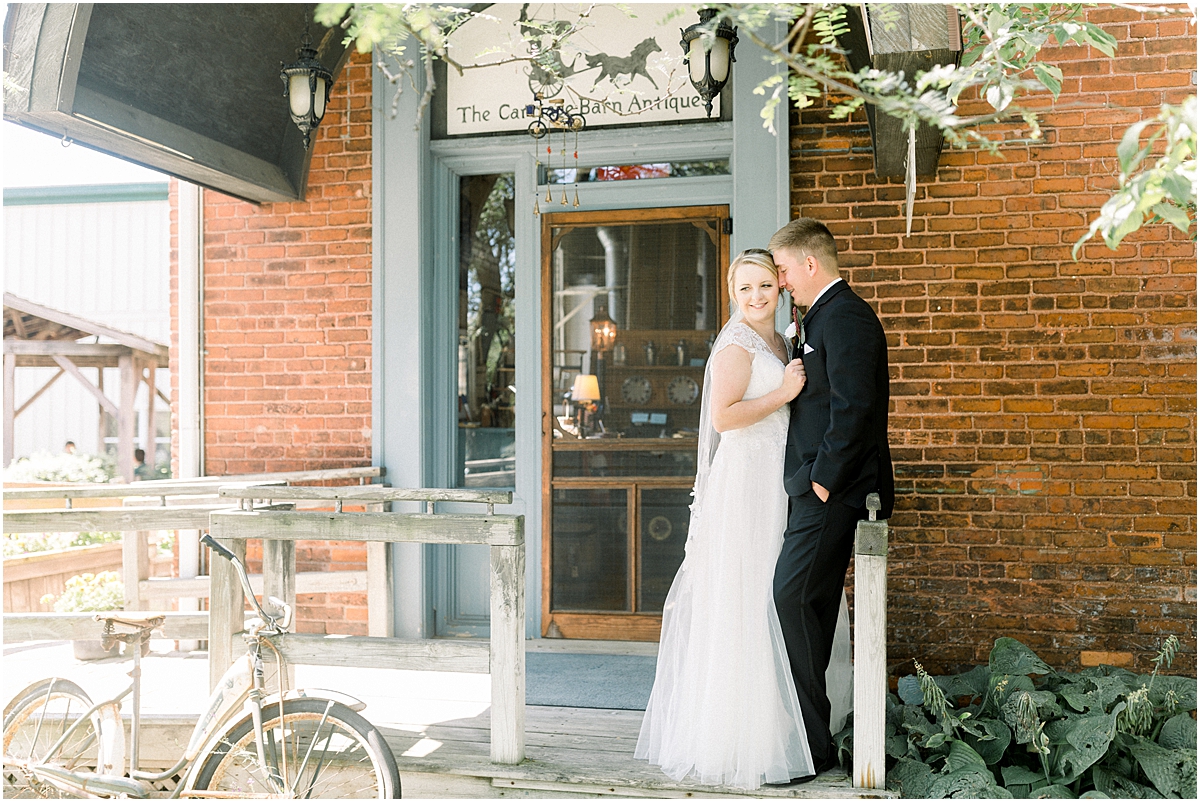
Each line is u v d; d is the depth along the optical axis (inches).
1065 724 114.2
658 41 164.1
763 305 109.7
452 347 176.7
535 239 172.6
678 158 167.5
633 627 167.9
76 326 385.4
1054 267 149.9
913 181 117.2
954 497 152.3
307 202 175.6
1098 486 148.6
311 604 175.9
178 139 144.3
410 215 169.9
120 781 101.2
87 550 241.9
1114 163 147.9
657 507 167.9
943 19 99.0
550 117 156.1
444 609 175.2
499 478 177.8
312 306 175.6
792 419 108.5
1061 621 149.3
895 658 153.3
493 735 111.6
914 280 153.8
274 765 100.2
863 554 102.9
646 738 114.5
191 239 178.7
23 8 119.7
